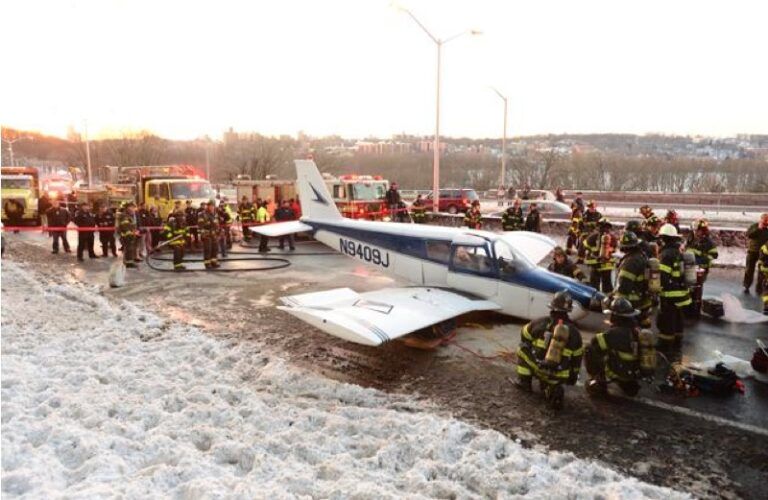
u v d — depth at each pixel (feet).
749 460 19.03
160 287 46.01
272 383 25.22
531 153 422.82
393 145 564.30
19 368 25.76
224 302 40.86
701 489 17.35
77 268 54.75
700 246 36.76
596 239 41.55
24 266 55.36
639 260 29.55
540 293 30.81
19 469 16.56
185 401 22.70
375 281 48.34
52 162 520.42
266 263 57.72
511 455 18.54
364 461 17.93
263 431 20.24
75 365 26.96
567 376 22.58
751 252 43.14
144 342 31.27
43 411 21.40
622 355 23.49
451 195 111.75
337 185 80.59
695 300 36.35
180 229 53.21
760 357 26.43
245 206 74.54
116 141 292.40
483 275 32.83
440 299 31.32
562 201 105.09
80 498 14.70
